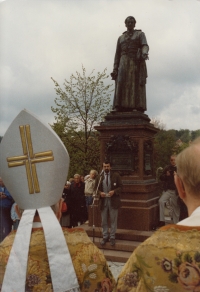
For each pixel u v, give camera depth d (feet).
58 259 4.72
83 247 4.96
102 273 4.93
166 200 22.81
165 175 22.86
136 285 4.07
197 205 4.12
